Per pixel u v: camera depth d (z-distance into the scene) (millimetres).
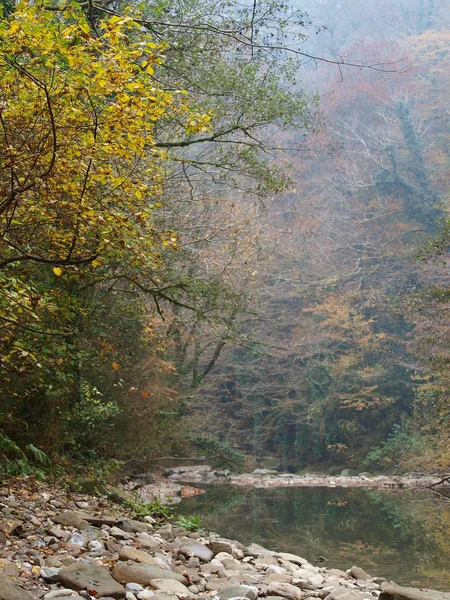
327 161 39281
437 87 42312
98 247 5695
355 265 35219
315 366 32781
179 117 9586
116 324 12367
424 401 27500
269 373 31625
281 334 32281
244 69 11625
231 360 29250
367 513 15688
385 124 40750
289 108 12438
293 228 32500
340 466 31125
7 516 6301
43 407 9258
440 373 21094
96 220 5375
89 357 10234
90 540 6289
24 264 6770
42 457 7461
